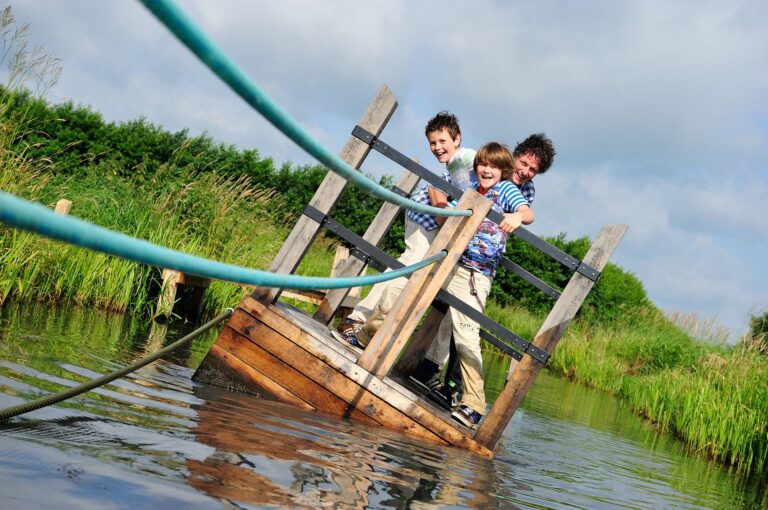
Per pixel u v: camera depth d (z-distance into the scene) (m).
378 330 4.71
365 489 2.94
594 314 24.28
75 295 8.20
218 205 11.25
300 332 4.75
